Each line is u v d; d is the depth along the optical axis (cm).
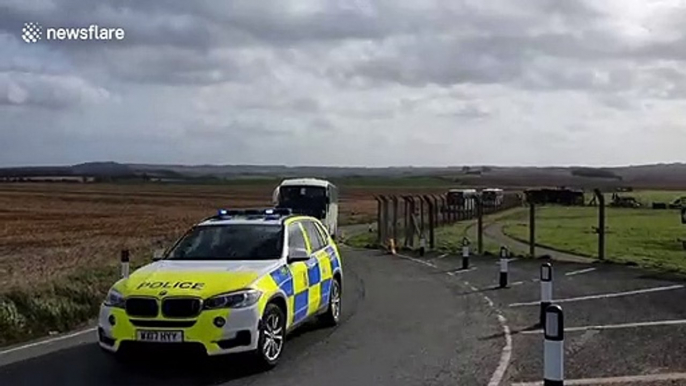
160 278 986
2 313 1283
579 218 5991
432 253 3150
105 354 1101
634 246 3322
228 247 1136
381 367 1001
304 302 1148
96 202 8506
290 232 1184
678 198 8862
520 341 1175
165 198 9731
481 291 1823
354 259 2920
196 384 926
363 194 12494
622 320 1336
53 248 2989
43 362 1059
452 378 936
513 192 9912
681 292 1669
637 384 892
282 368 1002
